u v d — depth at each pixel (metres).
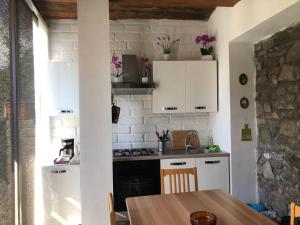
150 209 2.01
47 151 3.76
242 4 3.12
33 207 3.01
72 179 3.38
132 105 4.06
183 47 4.14
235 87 3.52
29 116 2.88
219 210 1.98
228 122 3.57
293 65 2.83
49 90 3.63
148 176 3.48
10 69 2.24
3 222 2.02
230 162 3.57
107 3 3.01
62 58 3.91
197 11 3.89
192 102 3.87
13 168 2.29
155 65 3.81
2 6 2.04
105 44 3.00
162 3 3.31
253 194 3.57
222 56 3.71
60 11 3.65
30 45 2.97
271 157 3.25
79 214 3.38
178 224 1.76
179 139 4.09
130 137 4.06
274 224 1.74
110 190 3.01
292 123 2.87
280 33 3.03
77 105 3.66
